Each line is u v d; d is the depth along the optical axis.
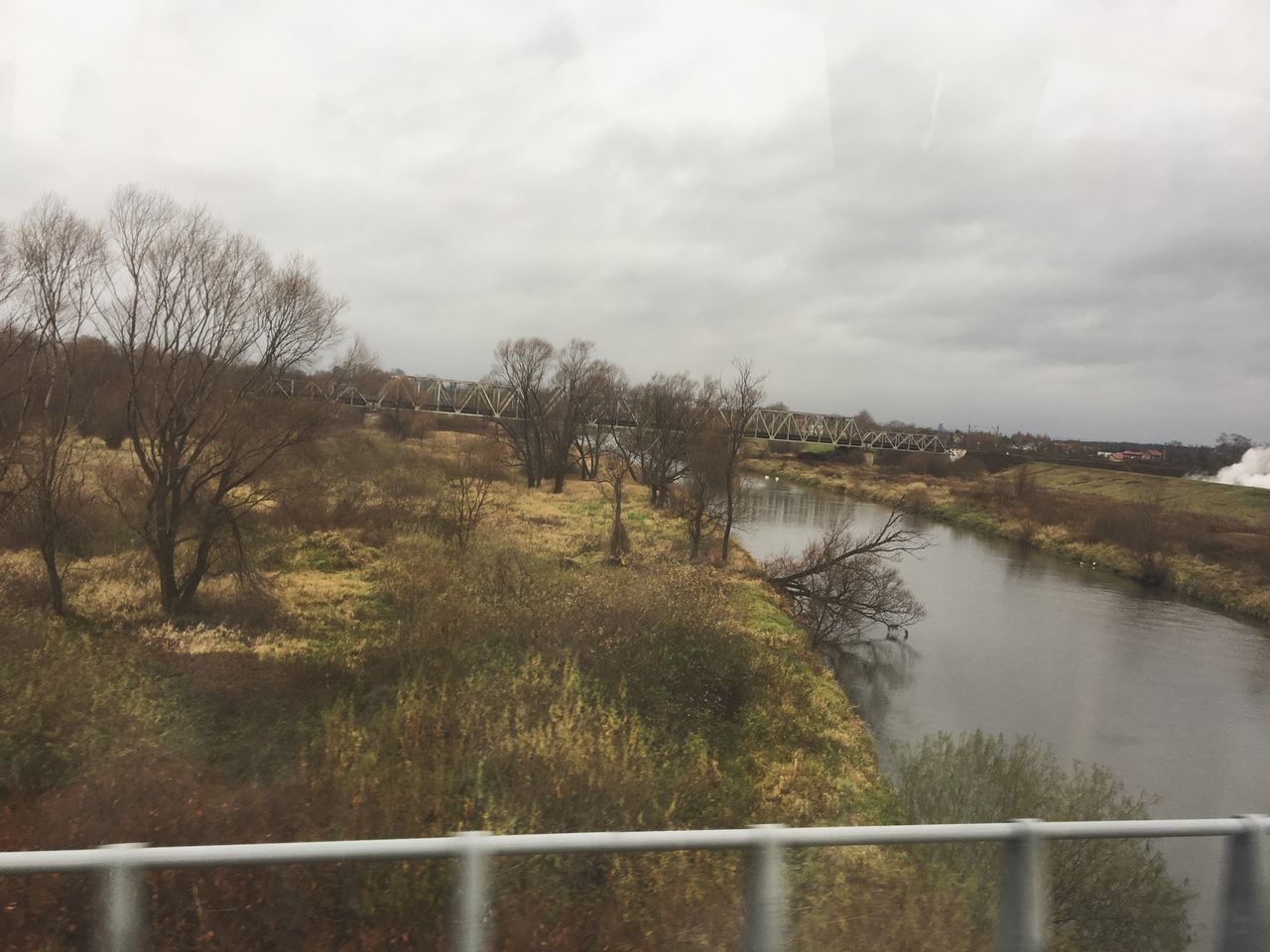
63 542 22.08
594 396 54.03
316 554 26.27
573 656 15.85
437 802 7.74
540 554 28.94
